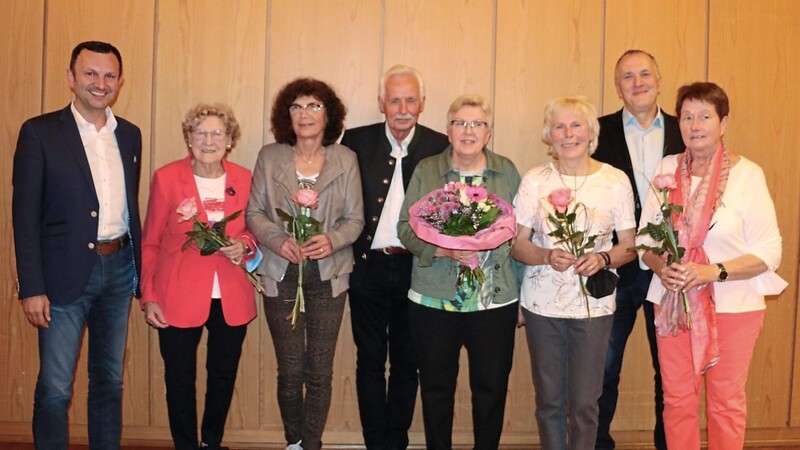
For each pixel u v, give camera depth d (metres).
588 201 2.83
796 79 3.87
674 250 2.67
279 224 3.09
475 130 2.87
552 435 2.90
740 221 2.76
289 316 3.09
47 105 3.66
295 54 3.70
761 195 2.77
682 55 3.80
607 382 3.53
